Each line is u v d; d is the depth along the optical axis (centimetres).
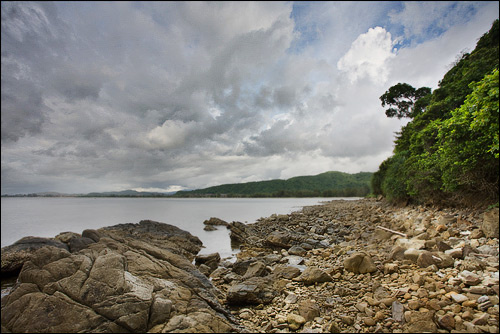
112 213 6350
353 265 951
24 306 597
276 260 1294
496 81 870
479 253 857
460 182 1420
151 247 1039
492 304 578
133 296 627
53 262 731
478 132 1174
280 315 694
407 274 831
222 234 2852
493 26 2689
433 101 2995
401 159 2895
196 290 777
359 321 619
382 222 2044
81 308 589
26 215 5938
